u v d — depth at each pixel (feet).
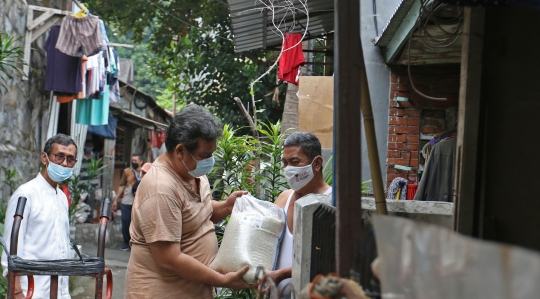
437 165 16.93
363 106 7.44
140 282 11.09
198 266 10.77
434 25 15.40
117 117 59.06
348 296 5.76
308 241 9.28
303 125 23.99
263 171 15.79
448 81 22.50
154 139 72.59
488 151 9.14
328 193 11.76
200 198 11.71
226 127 15.60
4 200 27.71
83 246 39.81
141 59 116.47
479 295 3.81
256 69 45.09
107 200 12.89
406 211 9.91
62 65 30.83
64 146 14.66
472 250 3.87
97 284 12.13
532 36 9.04
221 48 49.62
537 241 8.87
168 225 10.74
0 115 28.07
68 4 36.01
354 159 6.28
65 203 15.48
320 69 35.63
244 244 10.96
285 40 25.39
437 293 4.25
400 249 4.75
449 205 9.91
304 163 11.53
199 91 50.96
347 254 6.23
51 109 34.35
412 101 22.45
